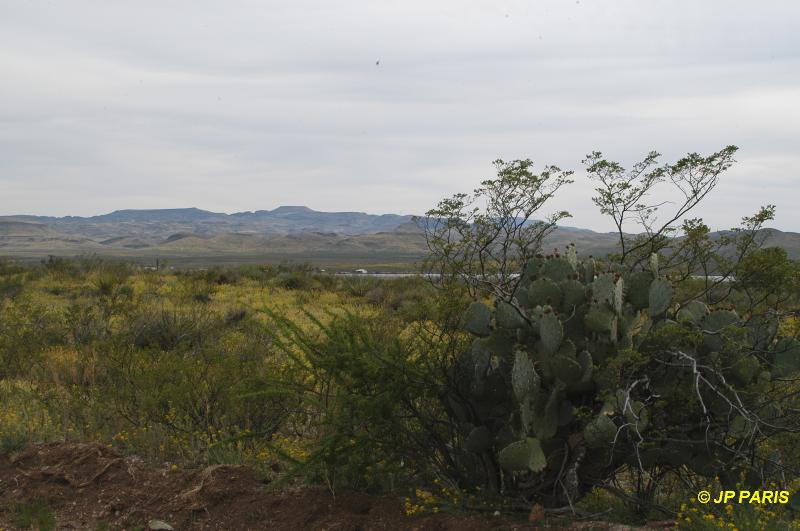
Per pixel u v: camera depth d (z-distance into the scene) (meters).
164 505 5.48
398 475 5.64
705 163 5.53
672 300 5.66
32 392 8.29
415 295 22.19
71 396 7.94
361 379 5.25
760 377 5.21
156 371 7.25
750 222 5.62
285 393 5.81
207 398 6.95
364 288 28.02
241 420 6.91
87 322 13.34
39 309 13.95
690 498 5.05
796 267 5.34
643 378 5.03
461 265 5.98
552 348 4.97
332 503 5.34
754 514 4.53
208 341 11.73
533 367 4.92
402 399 5.31
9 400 8.38
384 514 5.13
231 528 5.16
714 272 5.81
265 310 6.16
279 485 5.64
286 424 7.02
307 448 5.91
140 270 37.72
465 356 5.46
